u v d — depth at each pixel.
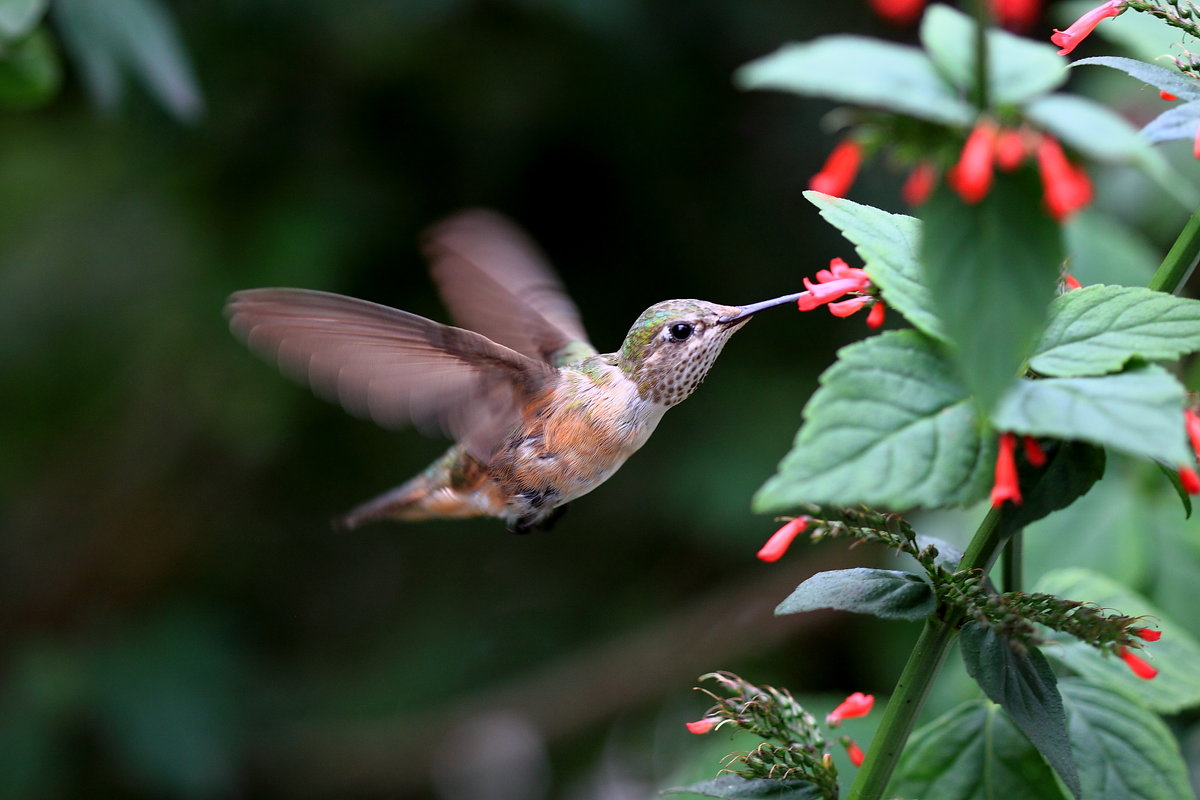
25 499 11.81
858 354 3.36
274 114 10.41
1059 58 2.96
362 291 10.45
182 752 10.48
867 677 10.51
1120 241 7.34
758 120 10.74
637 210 10.84
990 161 2.95
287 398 10.95
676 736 11.66
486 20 10.12
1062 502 3.69
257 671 11.66
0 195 11.30
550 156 10.62
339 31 9.91
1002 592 4.33
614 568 12.01
